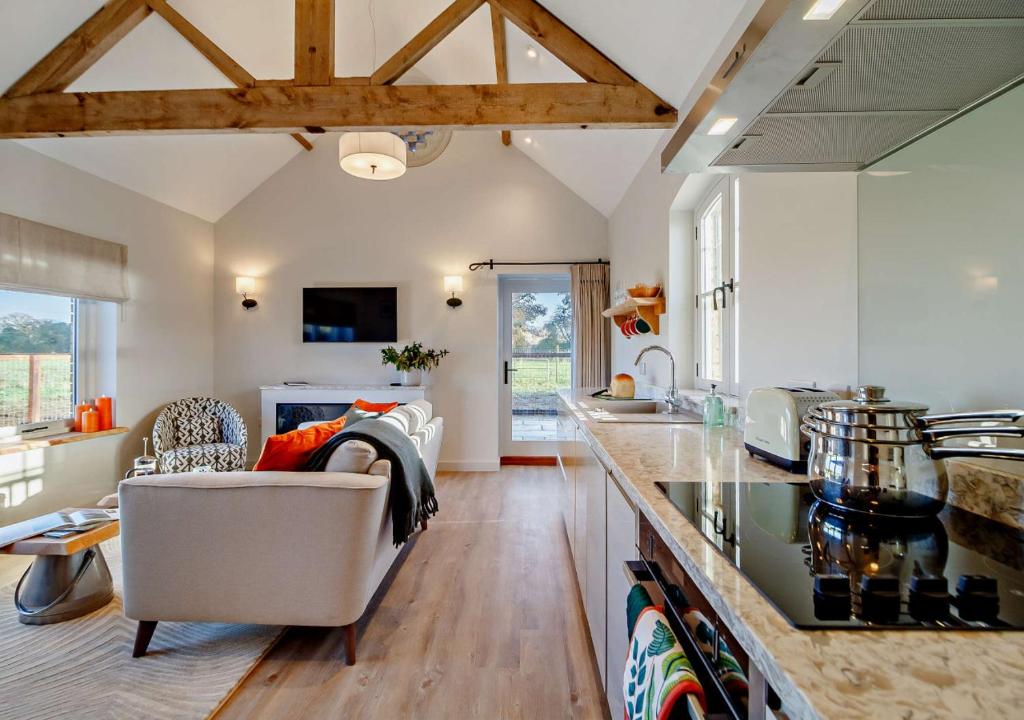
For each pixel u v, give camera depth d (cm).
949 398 109
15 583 255
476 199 520
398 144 338
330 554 182
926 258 116
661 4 214
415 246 519
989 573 68
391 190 521
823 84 89
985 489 91
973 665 46
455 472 505
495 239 519
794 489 108
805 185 157
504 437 551
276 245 522
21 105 279
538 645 199
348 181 522
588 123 272
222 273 522
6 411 337
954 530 85
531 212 518
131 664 184
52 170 350
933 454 85
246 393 521
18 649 194
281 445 200
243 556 183
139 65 340
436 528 337
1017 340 94
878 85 89
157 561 184
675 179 282
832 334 149
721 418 200
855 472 90
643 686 74
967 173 103
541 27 277
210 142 438
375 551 199
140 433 426
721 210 248
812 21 70
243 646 196
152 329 439
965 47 76
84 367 392
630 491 115
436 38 274
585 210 517
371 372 520
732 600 59
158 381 446
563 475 339
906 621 54
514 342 551
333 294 514
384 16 387
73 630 207
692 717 59
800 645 49
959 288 106
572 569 270
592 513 186
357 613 187
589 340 507
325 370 520
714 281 264
